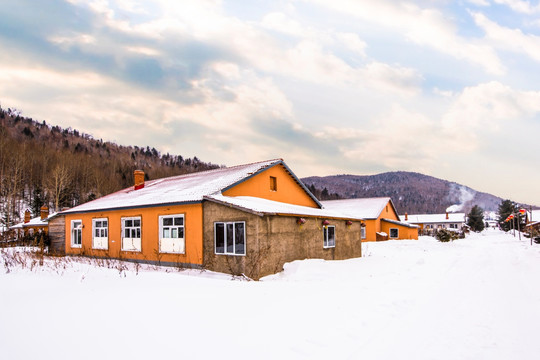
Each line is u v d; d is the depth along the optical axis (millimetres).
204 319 5945
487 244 34625
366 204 44000
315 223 16531
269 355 4629
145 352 4449
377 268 13930
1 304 6289
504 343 5406
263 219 13203
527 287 10141
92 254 20391
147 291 7797
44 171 67062
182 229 15766
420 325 6266
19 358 4066
